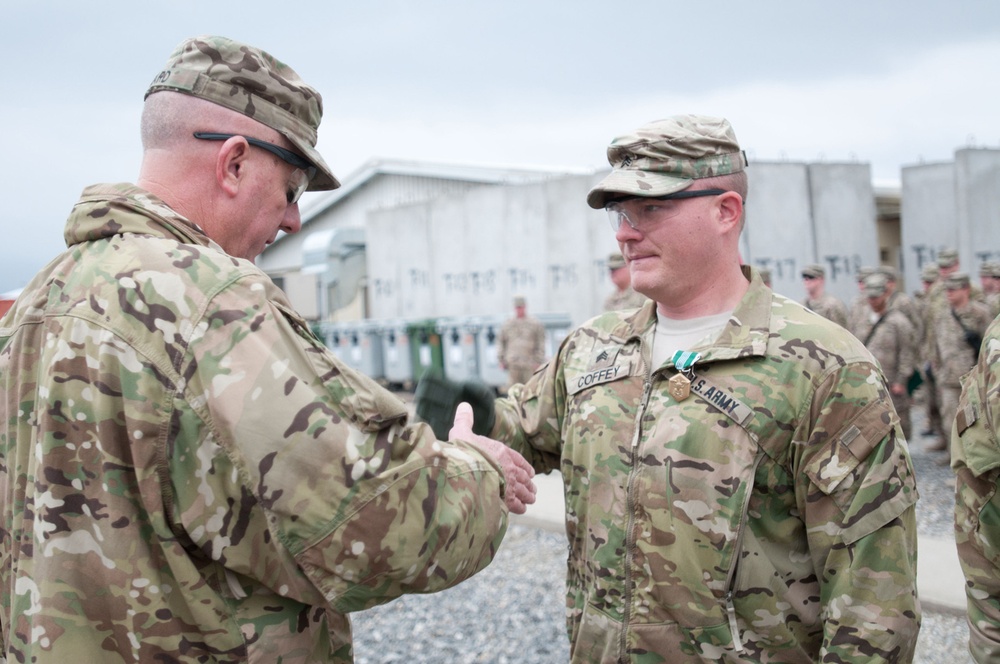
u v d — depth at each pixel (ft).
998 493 6.80
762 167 49.49
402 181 76.48
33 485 4.36
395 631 14.39
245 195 4.99
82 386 4.27
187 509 4.15
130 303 4.28
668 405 6.13
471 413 5.96
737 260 6.51
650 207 6.17
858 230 51.93
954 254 30.50
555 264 51.52
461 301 58.75
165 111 4.87
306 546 4.17
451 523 4.48
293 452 4.11
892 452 5.62
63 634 4.16
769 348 5.92
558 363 7.25
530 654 13.10
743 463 5.79
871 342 28.22
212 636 4.24
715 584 5.80
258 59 4.96
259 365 4.18
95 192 4.77
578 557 6.74
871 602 5.47
